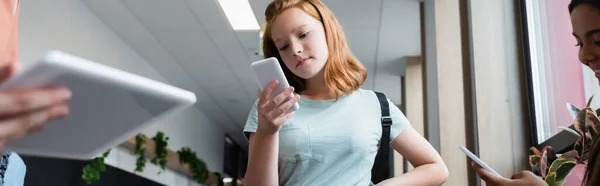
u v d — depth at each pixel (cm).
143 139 609
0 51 71
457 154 383
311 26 148
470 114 342
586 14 172
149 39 591
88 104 67
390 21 528
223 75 725
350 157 142
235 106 901
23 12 399
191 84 768
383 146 150
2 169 136
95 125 73
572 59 262
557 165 207
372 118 151
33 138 72
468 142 339
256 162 129
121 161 589
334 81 150
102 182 522
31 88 60
